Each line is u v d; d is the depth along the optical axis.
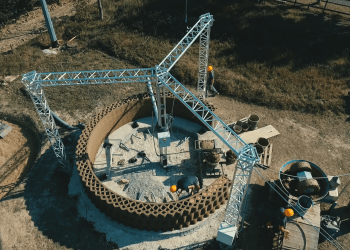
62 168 23.89
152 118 26.33
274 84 31.56
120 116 26.23
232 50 35.69
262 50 35.41
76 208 21.77
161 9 41.56
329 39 36.16
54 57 35.44
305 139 26.73
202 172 23.14
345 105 29.31
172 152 25.08
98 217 21.23
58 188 23.02
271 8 41.03
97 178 21.03
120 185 22.92
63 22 40.88
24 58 34.84
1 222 21.12
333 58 34.25
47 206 21.95
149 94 26.81
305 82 31.69
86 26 39.66
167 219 19.36
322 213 21.41
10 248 19.89
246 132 26.77
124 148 25.38
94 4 43.75
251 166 16.33
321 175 21.66
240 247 19.75
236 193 17.94
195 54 35.53
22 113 28.59
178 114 27.94
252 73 32.94
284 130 27.50
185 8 41.44
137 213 19.00
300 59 34.19
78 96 30.41
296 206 19.56
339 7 41.53
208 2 42.25
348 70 32.78
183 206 19.53
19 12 43.56
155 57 35.03
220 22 39.06
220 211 21.47
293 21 38.69
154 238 20.20
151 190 22.41
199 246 19.89
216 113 28.95
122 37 37.75
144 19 40.09
